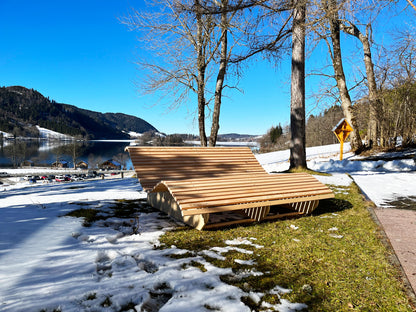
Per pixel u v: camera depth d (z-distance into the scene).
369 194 7.27
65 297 2.33
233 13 8.70
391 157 14.39
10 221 4.45
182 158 6.75
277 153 27.12
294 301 2.41
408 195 7.11
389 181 9.25
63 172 73.56
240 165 7.30
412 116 16.66
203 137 11.19
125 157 107.25
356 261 3.21
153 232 4.22
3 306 2.13
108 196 7.11
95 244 3.64
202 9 7.16
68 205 5.80
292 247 3.63
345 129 14.97
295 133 10.38
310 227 4.53
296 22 8.97
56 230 4.09
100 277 2.76
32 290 2.41
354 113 17.34
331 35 14.60
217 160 7.12
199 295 2.43
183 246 3.66
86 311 2.17
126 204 6.17
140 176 5.93
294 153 10.45
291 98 10.40
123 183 11.21
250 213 5.05
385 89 17.53
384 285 2.67
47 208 5.51
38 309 2.14
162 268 2.96
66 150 100.69
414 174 10.58
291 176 5.77
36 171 80.38
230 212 5.68
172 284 2.62
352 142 18.20
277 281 2.75
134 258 3.30
